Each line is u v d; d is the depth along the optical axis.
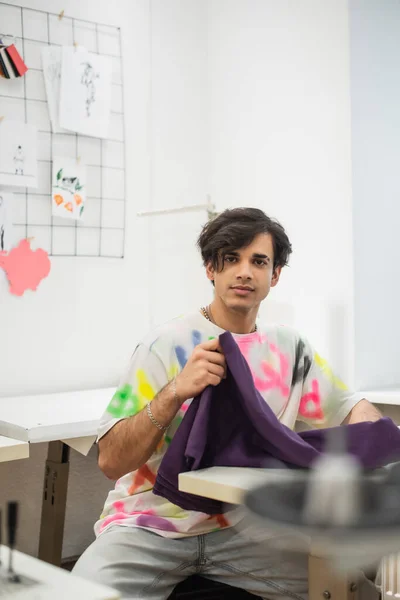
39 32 2.69
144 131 3.02
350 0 2.59
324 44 2.69
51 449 2.39
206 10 3.23
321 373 1.77
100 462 1.55
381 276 2.71
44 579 0.79
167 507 1.54
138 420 1.47
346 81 2.61
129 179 2.98
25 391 2.68
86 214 2.84
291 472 1.30
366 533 0.61
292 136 2.85
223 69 3.16
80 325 2.83
